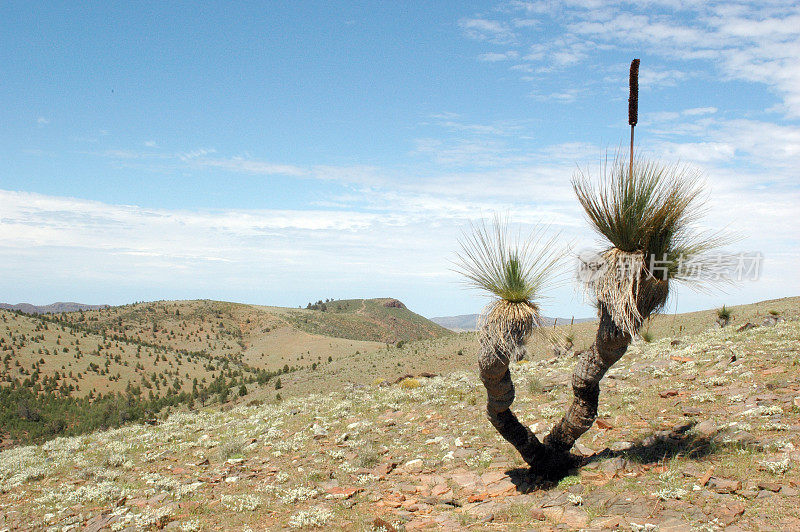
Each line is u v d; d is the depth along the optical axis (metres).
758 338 17.03
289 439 14.01
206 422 19.73
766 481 6.65
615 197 7.43
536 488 8.15
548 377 17.78
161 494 10.05
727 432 8.58
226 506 9.02
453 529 6.90
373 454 10.95
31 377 135.62
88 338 183.00
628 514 6.48
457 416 14.00
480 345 7.73
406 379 22.81
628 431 9.94
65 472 13.31
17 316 181.50
